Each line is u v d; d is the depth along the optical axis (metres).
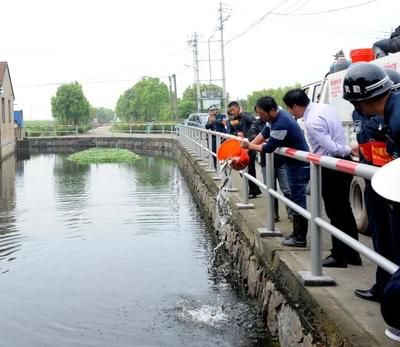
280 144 5.64
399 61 6.26
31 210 14.15
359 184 6.80
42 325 6.35
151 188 18.33
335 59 9.29
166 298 7.08
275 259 5.48
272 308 5.52
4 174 24.00
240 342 5.62
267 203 6.35
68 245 10.20
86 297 7.25
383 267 3.25
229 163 7.38
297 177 5.61
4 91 34.81
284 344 4.95
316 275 4.47
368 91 3.27
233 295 7.11
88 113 61.91
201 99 45.12
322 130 4.93
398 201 2.32
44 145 47.16
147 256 9.26
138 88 67.69
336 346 3.57
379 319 3.64
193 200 15.46
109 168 26.58
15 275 8.37
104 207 14.37
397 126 3.09
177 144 31.50
